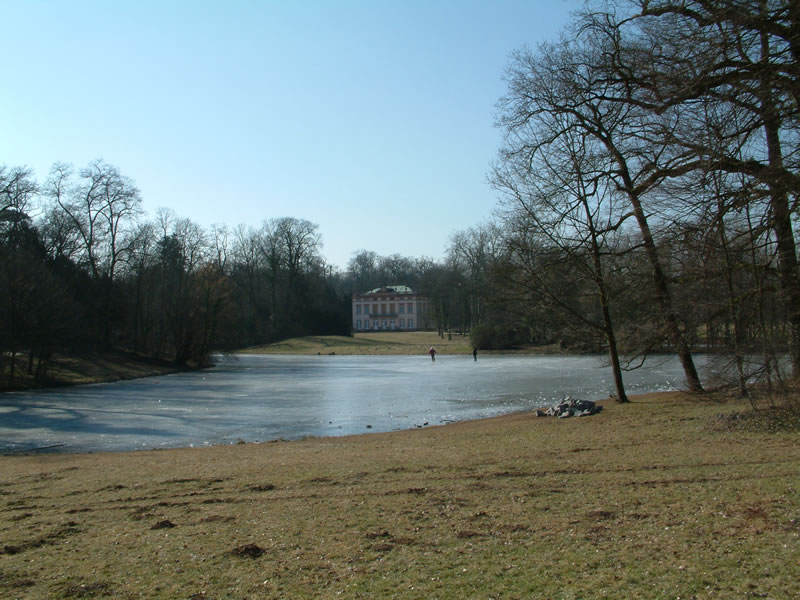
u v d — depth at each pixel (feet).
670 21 45.88
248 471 45.93
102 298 202.59
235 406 115.44
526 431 65.00
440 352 314.35
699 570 20.83
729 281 50.06
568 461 43.29
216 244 323.16
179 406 116.06
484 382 154.71
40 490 42.83
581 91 73.82
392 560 23.73
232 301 250.78
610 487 34.01
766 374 50.55
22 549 27.63
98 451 71.61
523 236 82.94
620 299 82.07
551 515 28.89
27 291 150.41
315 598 20.51
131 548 27.07
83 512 35.19
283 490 38.27
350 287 634.84
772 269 48.03
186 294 229.86
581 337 89.04
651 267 76.48
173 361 230.68
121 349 226.58
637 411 72.90
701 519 26.50
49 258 186.60
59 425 92.79
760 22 38.55
